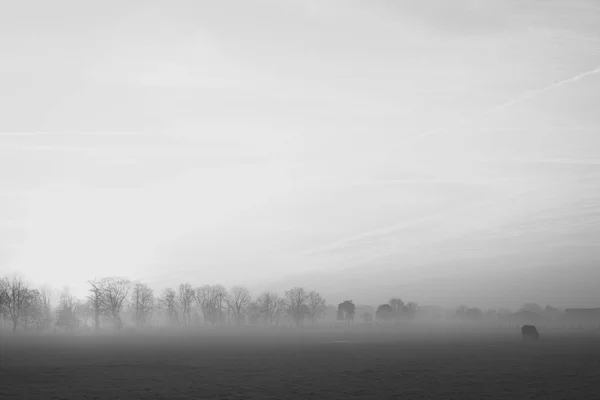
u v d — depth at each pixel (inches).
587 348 4862.2
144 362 3688.5
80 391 2363.4
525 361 3582.7
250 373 3016.7
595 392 2219.5
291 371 3102.9
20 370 3189.0
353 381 2645.2
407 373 2950.3
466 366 3294.8
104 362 3686.0
